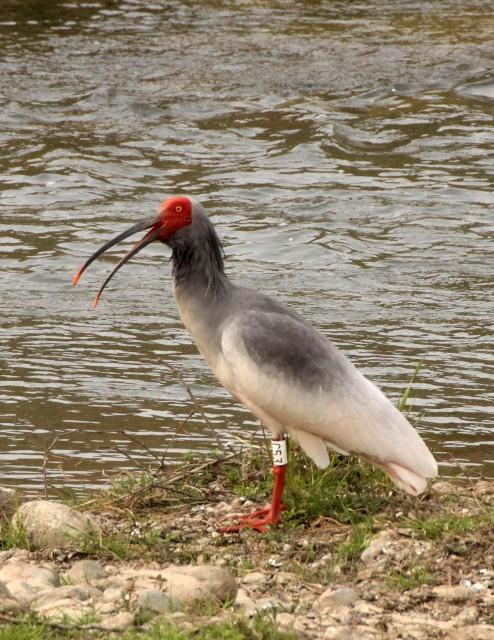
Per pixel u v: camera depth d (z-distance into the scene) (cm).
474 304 1759
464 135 2453
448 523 970
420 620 822
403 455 974
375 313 1725
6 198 2148
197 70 2781
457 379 1505
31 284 1816
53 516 977
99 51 2880
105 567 922
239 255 1930
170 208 1012
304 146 2384
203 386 1475
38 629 762
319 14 3167
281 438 1008
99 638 764
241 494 1069
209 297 1012
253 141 2420
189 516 1034
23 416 1377
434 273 1864
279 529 997
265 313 996
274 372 974
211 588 838
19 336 1631
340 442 984
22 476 1214
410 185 2202
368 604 843
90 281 1834
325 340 1009
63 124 2498
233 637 759
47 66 2778
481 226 2038
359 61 2836
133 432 1331
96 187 2194
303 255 1930
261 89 2689
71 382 1481
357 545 945
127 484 1116
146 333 1653
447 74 2778
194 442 1299
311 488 1048
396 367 1540
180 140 2428
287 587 881
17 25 3045
